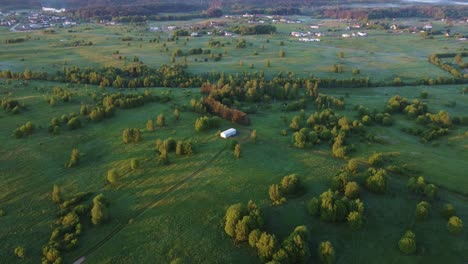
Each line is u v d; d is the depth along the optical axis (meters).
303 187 99.69
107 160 120.06
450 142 137.88
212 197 98.38
